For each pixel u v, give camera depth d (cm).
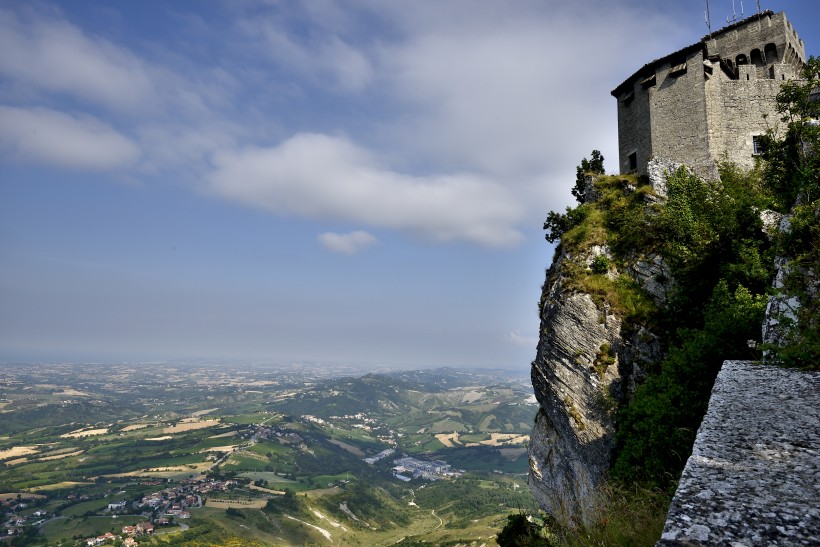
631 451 1616
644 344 2378
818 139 1538
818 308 991
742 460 524
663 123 3238
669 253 2525
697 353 1625
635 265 2631
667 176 2928
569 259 2814
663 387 1661
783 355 897
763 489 458
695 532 398
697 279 2364
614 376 2378
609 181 3247
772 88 3144
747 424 627
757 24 3797
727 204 2433
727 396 746
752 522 404
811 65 1920
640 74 3438
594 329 2498
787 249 1258
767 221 2194
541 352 2666
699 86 3119
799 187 1580
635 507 884
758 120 3116
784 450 539
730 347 1583
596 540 828
